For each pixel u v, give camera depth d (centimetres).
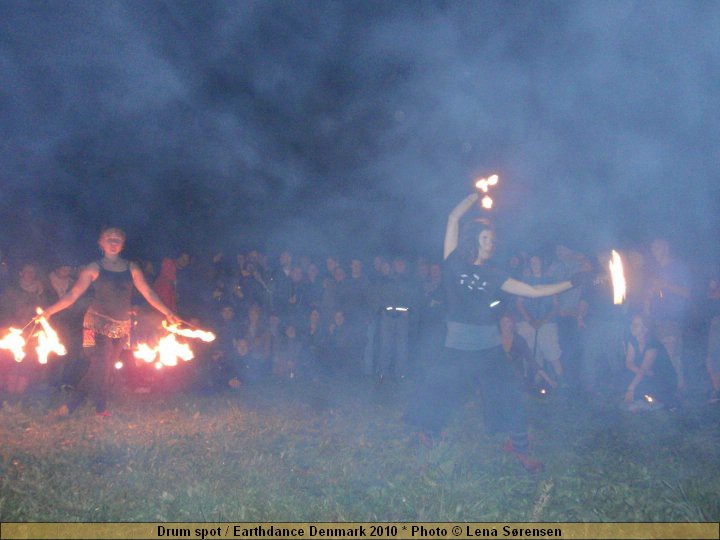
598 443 616
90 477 482
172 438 594
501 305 910
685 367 970
